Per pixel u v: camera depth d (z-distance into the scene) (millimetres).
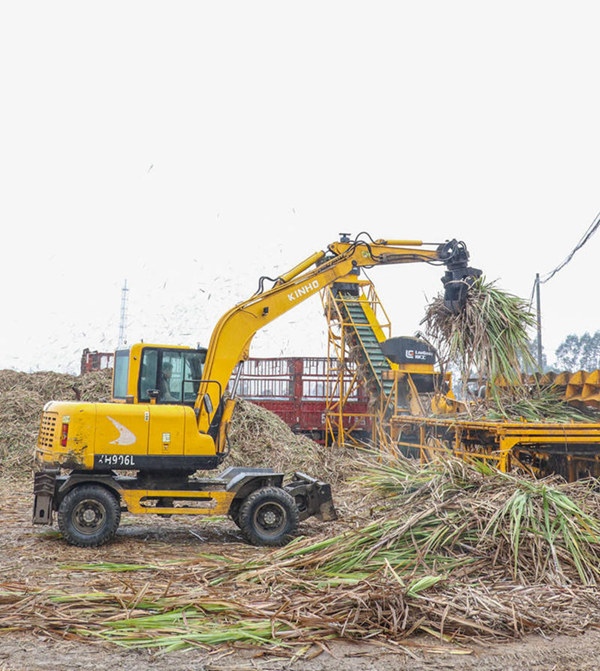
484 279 12281
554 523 6703
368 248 12367
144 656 4688
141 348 9258
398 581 5691
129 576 6555
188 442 8570
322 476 13828
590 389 10773
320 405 17969
